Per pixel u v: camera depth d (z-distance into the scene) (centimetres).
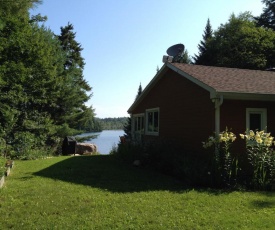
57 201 639
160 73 1406
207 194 716
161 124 1434
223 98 952
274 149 997
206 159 988
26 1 1309
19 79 1731
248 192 748
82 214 555
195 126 1102
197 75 1116
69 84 2958
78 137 3281
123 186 803
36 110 2188
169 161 1014
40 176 953
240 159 927
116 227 491
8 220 521
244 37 3688
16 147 1569
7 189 746
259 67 3381
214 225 502
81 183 838
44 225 498
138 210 580
